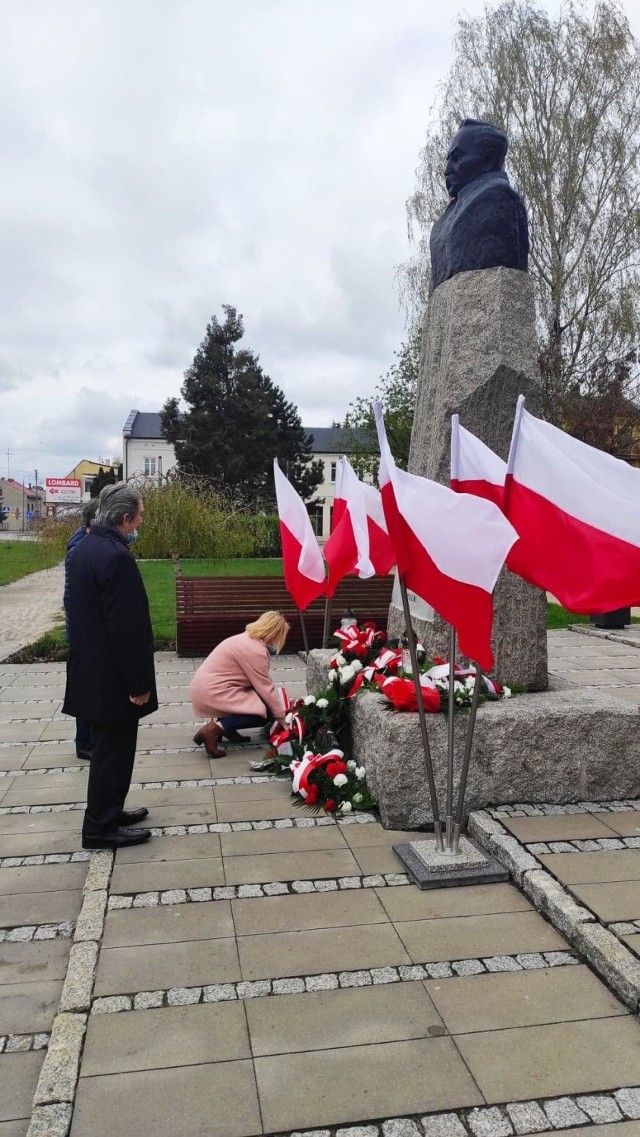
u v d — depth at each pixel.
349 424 35.03
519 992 2.98
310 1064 2.62
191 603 10.02
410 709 4.50
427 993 2.97
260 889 3.74
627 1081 2.54
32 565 28.53
